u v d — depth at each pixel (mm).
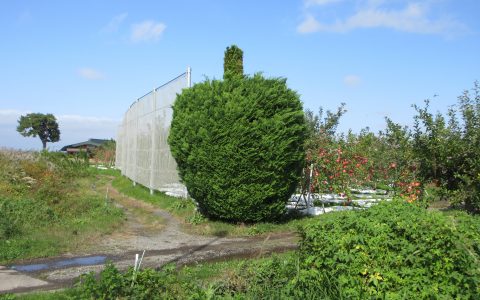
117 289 5219
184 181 12680
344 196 15641
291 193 12297
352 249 5305
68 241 9945
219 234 11359
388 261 5148
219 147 11367
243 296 5586
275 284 5750
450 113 9875
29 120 80938
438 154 9781
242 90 11555
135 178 24922
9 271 7809
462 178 9344
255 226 11742
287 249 9516
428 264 5027
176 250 9656
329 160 14680
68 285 6938
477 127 9492
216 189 11562
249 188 11508
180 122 12172
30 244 9344
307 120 14938
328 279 5301
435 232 5059
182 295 5602
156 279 5531
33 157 20422
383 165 17031
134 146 26094
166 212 14750
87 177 27719
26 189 14781
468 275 4914
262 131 11344
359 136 20203
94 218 12641
